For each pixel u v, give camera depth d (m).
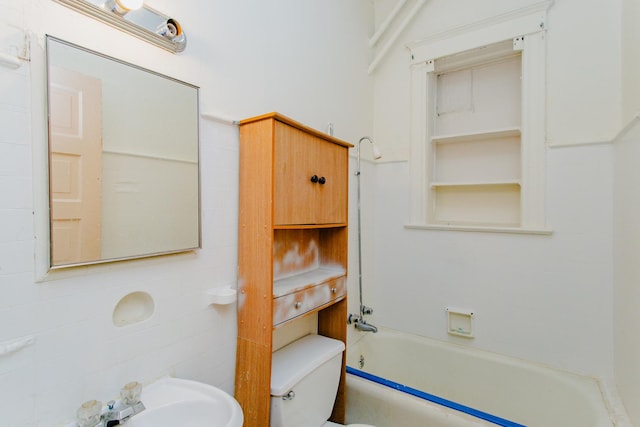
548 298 1.92
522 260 2.00
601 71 1.76
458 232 2.22
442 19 2.26
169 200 1.10
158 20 1.04
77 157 0.87
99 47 0.92
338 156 1.66
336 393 1.62
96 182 0.91
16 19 0.77
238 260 1.33
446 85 2.48
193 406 0.98
